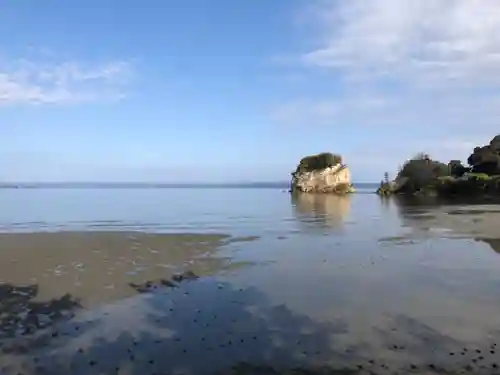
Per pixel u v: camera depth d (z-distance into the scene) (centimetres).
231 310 1420
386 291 1641
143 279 1834
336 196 10919
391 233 3459
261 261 2273
